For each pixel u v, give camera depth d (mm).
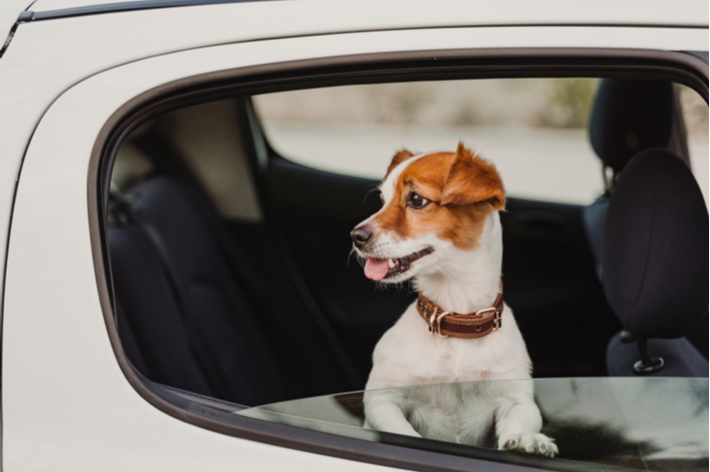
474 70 923
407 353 1354
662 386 1008
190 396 910
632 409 991
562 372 1856
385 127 2387
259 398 1356
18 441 840
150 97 900
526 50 912
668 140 1741
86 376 850
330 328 1846
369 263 1406
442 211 1366
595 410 1000
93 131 887
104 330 857
